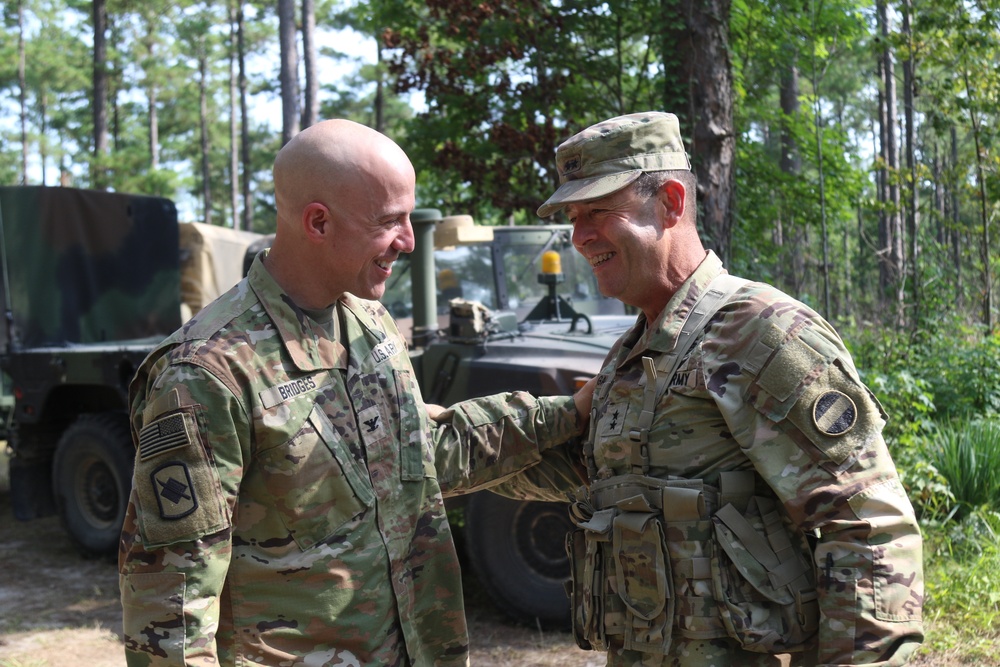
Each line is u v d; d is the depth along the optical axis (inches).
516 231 197.0
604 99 318.0
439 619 72.6
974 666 128.9
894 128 539.2
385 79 895.7
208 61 1252.5
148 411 61.7
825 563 60.2
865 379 220.7
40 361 212.1
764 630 62.1
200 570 59.6
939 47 331.0
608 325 176.9
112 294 250.8
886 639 57.9
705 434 65.2
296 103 602.5
